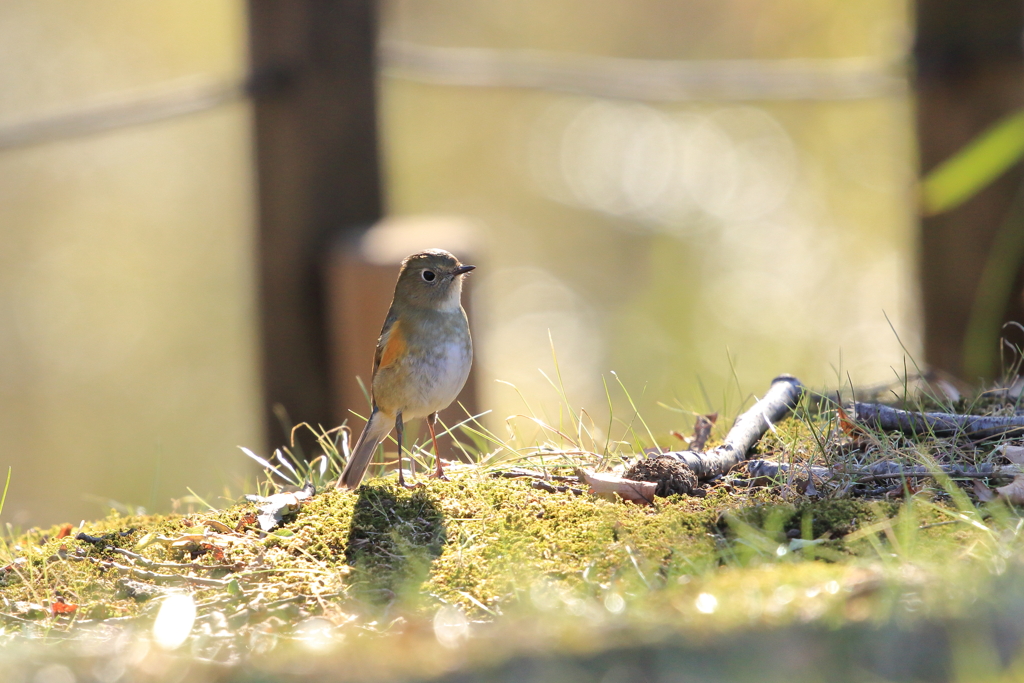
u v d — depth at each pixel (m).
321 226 10.90
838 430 7.87
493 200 33.56
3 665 4.76
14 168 28.94
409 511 7.20
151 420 27.27
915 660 4.19
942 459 7.34
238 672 4.55
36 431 27.62
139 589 6.65
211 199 29.16
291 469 8.47
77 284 29.20
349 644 5.02
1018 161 11.84
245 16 11.07
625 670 4.24
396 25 32.75
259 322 11.19
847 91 13.80
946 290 12.38
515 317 31.88
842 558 5.90
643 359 28.52
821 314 27.44
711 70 13.92
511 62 13.42
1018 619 4.30
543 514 7.01
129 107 11.22
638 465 7.41
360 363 10.29
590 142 33.75
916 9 12.59
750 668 4.18
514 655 4.39
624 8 33.00
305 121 10.83
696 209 31.94
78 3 30.17
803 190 30.28
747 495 7.18
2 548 7.66
